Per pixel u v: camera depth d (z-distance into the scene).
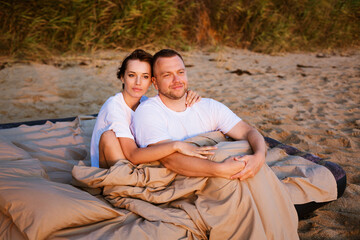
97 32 7.54
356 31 11.12
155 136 2.01
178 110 2.23
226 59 7.95
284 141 3.44
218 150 1.93
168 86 2.09
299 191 2.02
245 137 2.22
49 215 1.46
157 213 1.69
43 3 6.75
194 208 1.77
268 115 4.24
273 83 5.94
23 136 2.73
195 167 1.85
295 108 4.53
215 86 5.64
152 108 2.14
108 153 2.05
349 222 2.09
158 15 7.98
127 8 7.52
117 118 2.13
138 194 1.82
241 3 9.82
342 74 6.71
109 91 5.11
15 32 6.50
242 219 1.70
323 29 10.70
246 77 6.36
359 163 2.89
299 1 10.28
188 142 2.03
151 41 8.06
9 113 4.05
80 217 1.56
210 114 2.30
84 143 2.82
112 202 1.83
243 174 1.79
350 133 3.62
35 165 1.93
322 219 2.15
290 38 10.16
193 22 9.30
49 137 2.81
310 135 3.56
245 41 9.88
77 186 1.98
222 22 9.70
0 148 1.98
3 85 4.95
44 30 6.87
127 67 2.22
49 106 4.38
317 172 2.14
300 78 6.39
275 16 9.99
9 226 1.49
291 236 1.79
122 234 1.51
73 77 5.63
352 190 2.46
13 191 1.53
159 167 2.02
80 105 4.51
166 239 1.57
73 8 6.98
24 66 5.86
